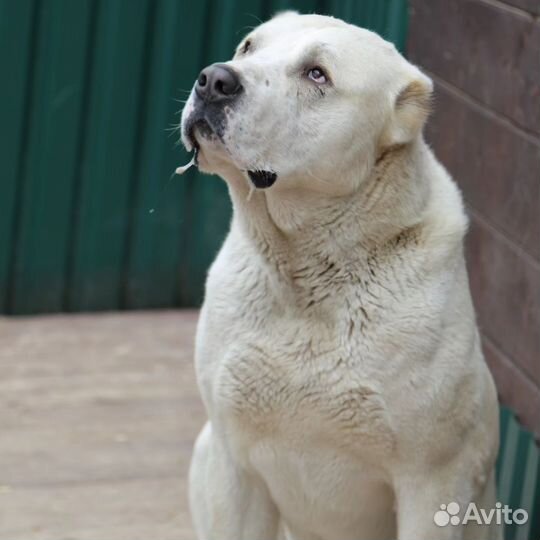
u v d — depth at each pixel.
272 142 6.48
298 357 6.66
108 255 13.33
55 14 12.69
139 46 12.88
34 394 11.18
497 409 7.27
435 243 6.73
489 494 7.41
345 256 6.68
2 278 13.20
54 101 12.89
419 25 9.76
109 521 9.20
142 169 13.18
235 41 12.91
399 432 6.64
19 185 13.05
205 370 6.99
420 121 6.79
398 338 6.57
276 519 7.51
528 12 7.93
